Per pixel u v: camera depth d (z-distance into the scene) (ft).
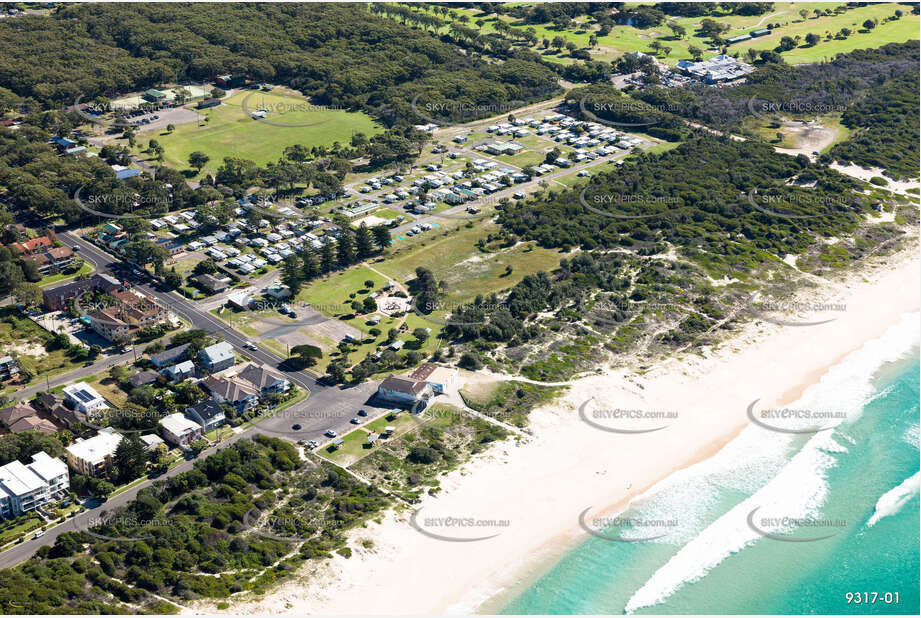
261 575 550.36
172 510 598.75
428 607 546.26
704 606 565.94
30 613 486.38
